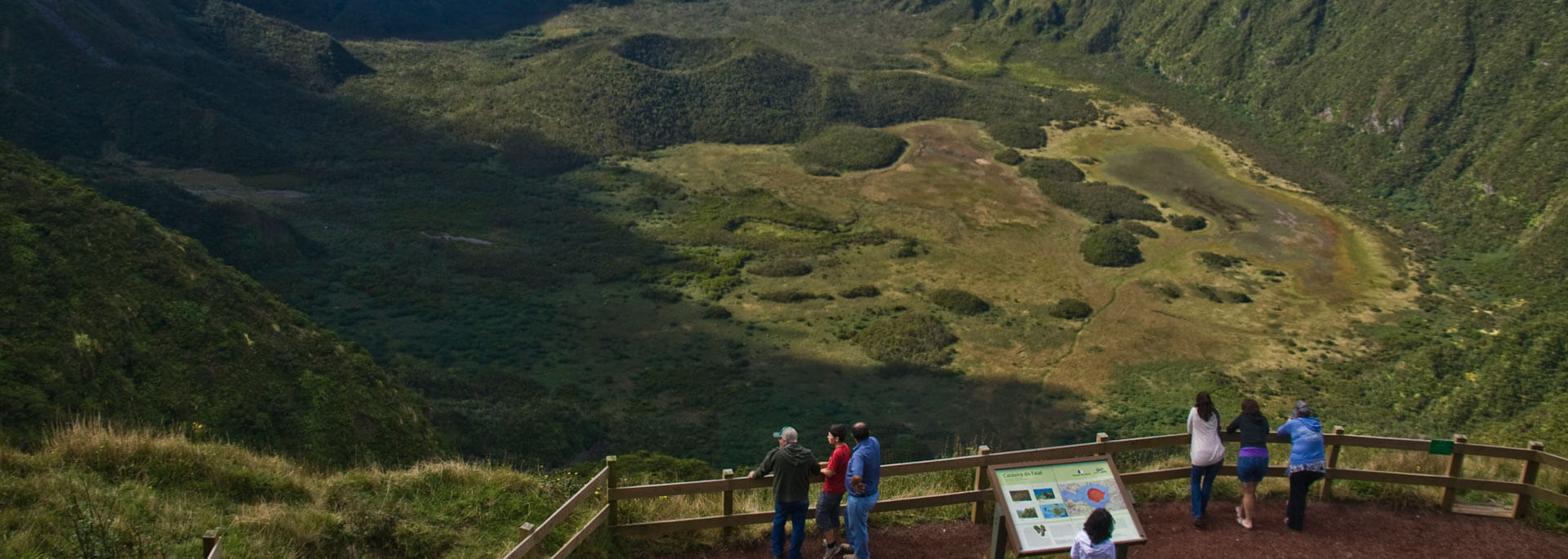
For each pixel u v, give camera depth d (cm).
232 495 1598
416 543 1480
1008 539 1357
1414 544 1489
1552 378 6400
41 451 1634
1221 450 1480
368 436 3512
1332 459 1598
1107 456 1353
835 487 1396
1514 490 1545
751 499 1673
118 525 1310
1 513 1311
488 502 1608
